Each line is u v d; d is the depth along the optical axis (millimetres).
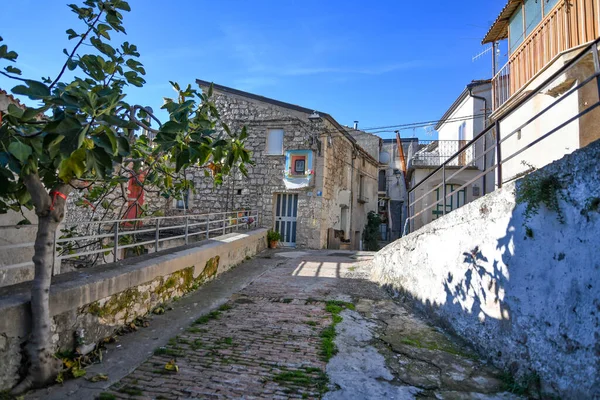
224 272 8742
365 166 20344
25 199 3684
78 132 2748
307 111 13672
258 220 13875
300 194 13617
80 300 4105
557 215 3404
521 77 8758
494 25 9883
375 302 6531
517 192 3941
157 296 5832
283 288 7301
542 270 3559
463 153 15719
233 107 14516
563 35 6977
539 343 3518
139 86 4582
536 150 8180
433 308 5668
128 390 3430
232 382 3627
